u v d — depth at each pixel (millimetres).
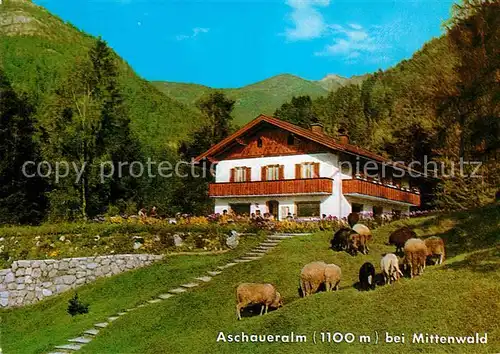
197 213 47031
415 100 52531
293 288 20531
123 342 18250
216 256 28562
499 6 30406
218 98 57438
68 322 22734
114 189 43781
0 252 28953
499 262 18281
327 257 23609
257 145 40688
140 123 86812
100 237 30047
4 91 40281
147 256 28984
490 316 14266
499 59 30469
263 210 39688
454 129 36906
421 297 15797
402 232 23688
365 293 17094
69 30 114625
